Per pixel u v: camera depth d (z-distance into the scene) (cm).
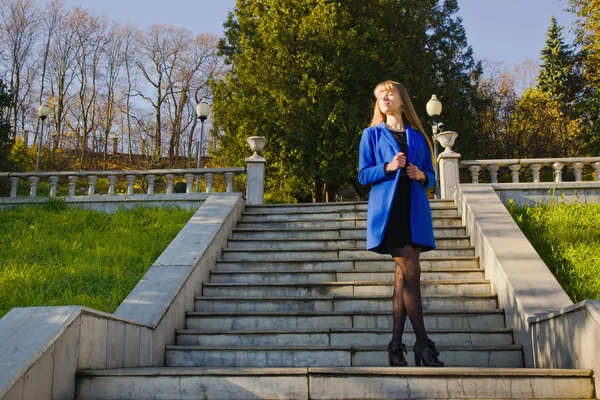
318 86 2020
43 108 1842
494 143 2705
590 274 620
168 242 799
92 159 3494
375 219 344
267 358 462
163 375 325
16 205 1062
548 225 795
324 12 2048
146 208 1017
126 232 859
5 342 286
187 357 470
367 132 370
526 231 781
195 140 3834
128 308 481
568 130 2745
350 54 2038
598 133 2352
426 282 604
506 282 529
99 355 348
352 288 605
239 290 623
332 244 782
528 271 542
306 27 2041
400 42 2202
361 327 533
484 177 2616
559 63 3359
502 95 2898
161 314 471
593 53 2341
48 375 285
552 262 671
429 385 317
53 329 299
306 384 320
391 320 533
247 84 2202
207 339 510
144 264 685
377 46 2117
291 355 461
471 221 756
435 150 1215
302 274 661
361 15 2155
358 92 2045
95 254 733
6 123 1600
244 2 2434
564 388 313
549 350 389
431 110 1238
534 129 2736
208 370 326
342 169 1967
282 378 322
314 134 2023
